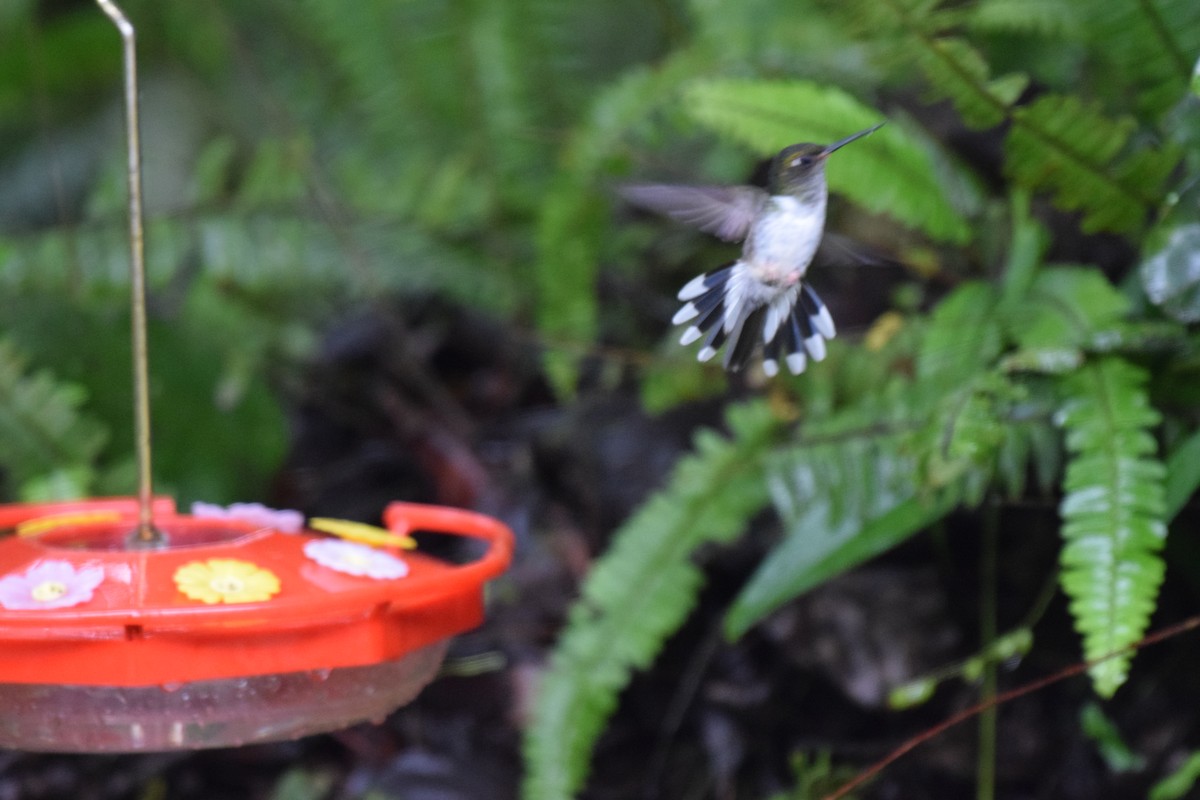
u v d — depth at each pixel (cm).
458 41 588
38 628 475
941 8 520
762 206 488
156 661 476
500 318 668
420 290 649
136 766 562
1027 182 503
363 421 700
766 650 543
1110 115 520
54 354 580
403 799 527
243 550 482
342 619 479
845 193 506
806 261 488
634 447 595
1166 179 507
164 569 479
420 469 665
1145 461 497
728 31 523
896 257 518
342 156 664
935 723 524
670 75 521
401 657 484
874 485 508
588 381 633
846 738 527
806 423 511
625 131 523
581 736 512
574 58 594
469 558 608
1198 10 500
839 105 507
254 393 620
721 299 488
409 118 619
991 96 499
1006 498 509
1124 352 504
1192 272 499
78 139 810
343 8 594
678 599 513
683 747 547
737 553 549
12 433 527
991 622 518
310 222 605
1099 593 495
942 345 507
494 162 602
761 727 537
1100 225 504
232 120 731
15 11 703
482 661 565
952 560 525
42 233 593
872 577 525
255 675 478
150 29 719
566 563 580
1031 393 505
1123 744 515
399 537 489
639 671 557
